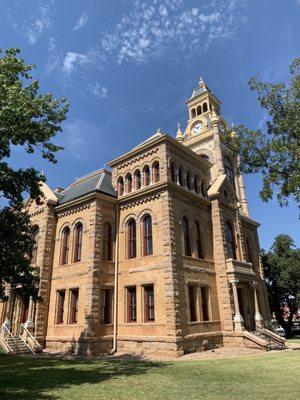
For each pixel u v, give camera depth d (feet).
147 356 71.77
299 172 67.77
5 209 58.54
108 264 89.25
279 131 75.46
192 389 38.78
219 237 96.78
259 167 81.46
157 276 79.66
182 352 71.05
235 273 91.04
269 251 164.04
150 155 95.40
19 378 47.29
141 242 87.25
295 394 35.14
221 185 106.22
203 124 152.97
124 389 39.22
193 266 85.46
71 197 104.12
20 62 59.00
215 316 87.10
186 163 100.48
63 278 92.27
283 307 163.02
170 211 83.87
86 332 78.54
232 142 86.43
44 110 61.67
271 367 54.29
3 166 55.31
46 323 90.94
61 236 99.50
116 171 103.86
